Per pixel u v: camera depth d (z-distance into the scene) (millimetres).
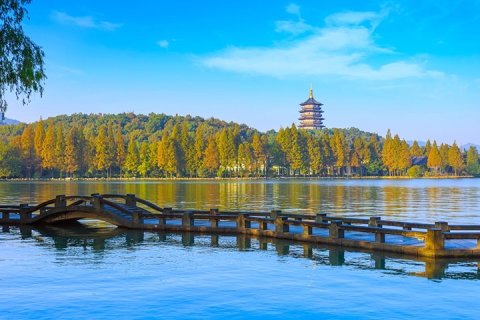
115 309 13273
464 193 79812
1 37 15359
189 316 12711
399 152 192625
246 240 25328
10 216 35438
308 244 23797
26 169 166375
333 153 193750
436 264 18859
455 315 12820
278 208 49594
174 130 176875
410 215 41438
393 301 14031
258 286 15680
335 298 14320
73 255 21219
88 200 31484
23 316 12680
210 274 17391
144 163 174875
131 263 19422
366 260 19750
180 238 26234
